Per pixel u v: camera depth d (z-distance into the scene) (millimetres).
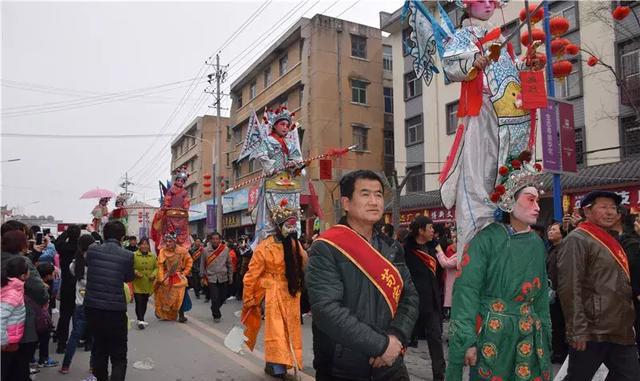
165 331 9883
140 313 10297
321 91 27688
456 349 3533
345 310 2830
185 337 9203
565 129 8188
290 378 6387
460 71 4305
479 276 3627
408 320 3049
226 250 12391
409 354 7652
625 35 15930
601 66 16891
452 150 4629
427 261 6109
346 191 3166
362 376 2965
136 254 10336
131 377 6496
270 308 6301
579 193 16141
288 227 6402
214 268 11531
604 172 15945
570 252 4207
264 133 7926
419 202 22781
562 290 4203
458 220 4477
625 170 15469
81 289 6867
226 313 12406
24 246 5797
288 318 6352
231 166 37938
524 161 4230
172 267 11180
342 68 28297
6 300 4785
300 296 6547
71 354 6805
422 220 6098
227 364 7156
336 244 3023
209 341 8812
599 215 4320
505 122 4453
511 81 4555
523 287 3604
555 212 8305
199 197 44844
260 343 8602
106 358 5605
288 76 30469
